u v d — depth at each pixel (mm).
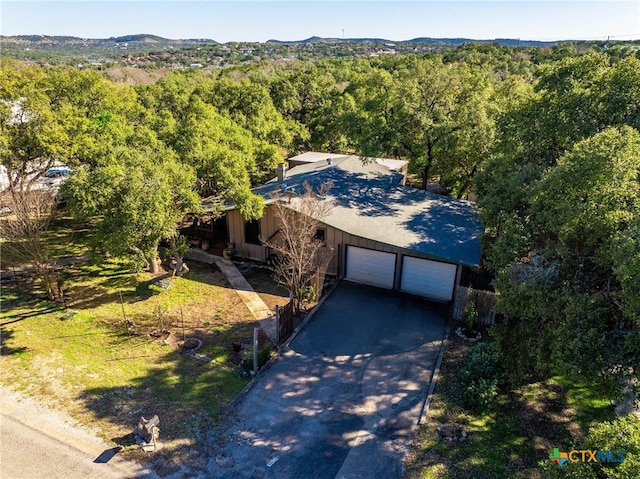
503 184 14281
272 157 25234
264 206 18578
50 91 25766
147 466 9641
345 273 18719
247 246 20516
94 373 12617
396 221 18312
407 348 14133
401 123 24172
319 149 40312
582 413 11305
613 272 8516
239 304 16719
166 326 15109
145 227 14367
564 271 10164
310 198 16656
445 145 22984
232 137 21891
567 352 8633
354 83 44531
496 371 12305
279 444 10367
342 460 9930
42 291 17250
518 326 11281
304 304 16766
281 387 12297
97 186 14102
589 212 9266
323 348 14102
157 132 23531
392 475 9539
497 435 10625
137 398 11703
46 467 9531
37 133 19797
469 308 14984
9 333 14352
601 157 9727
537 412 11359
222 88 38625
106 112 26500
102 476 9367
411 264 17312
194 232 22047
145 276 18703
